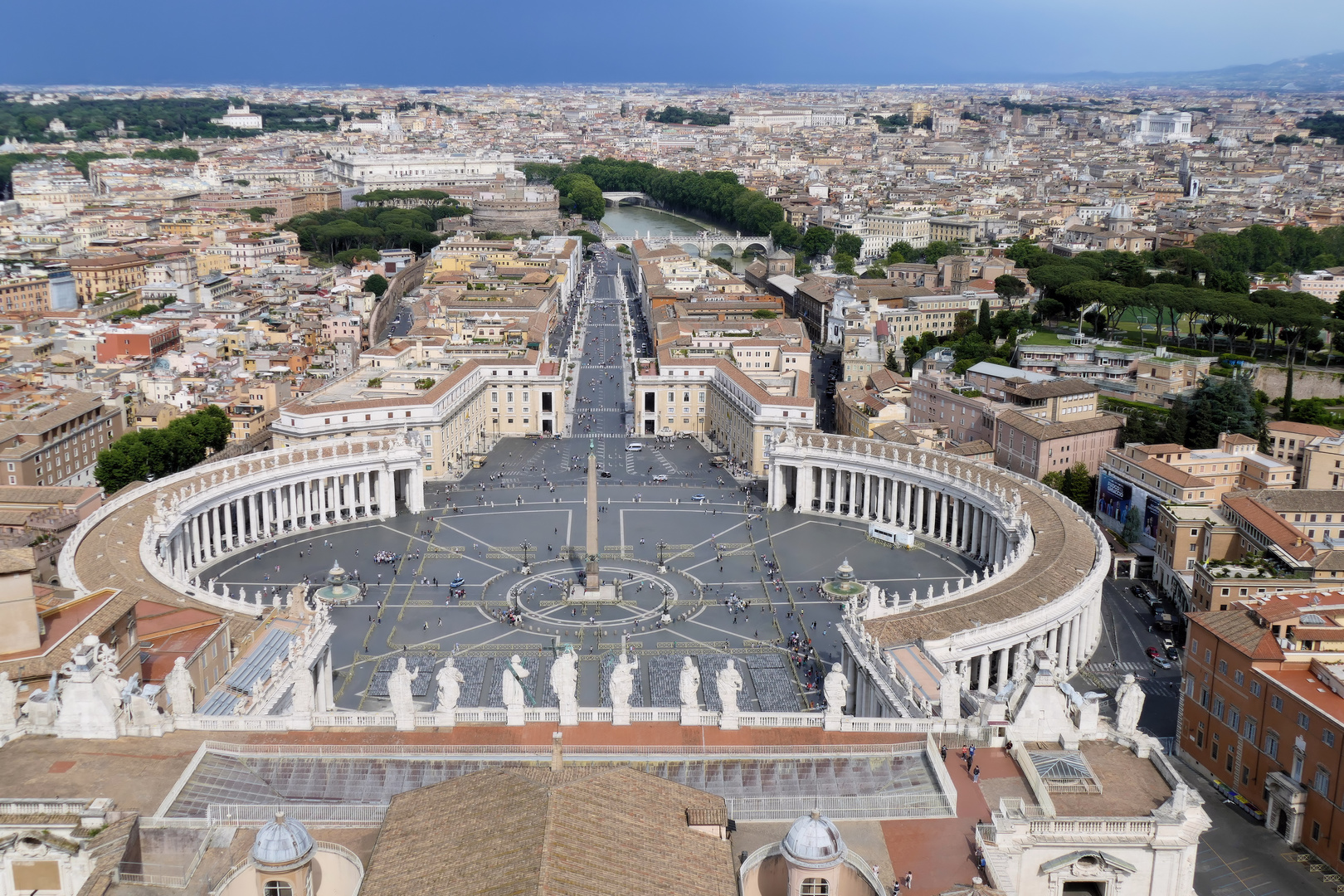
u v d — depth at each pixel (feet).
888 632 570.87
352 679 632.38
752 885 318.24
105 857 301.63
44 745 374.84
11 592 441.27
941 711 431.84
